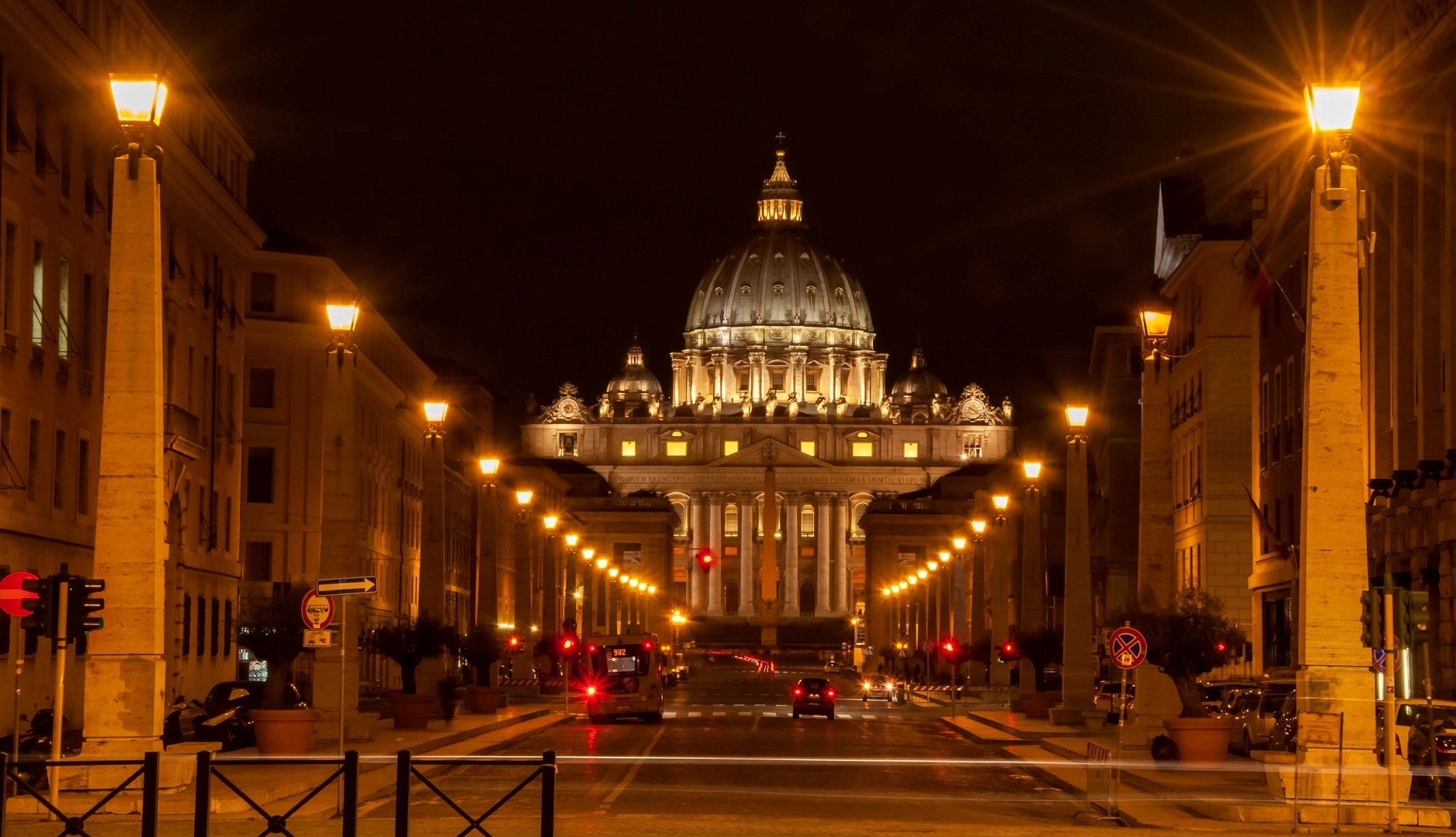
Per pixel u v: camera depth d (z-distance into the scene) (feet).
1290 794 88.12
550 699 301.43
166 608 186.19
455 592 423.23
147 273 86.58
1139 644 109.19
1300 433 208.64
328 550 137.08
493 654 229.25
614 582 590.96
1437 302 149.48
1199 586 273.33
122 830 78.33
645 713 225.76
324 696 140.97
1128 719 161.38
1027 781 121.39
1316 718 86.53
